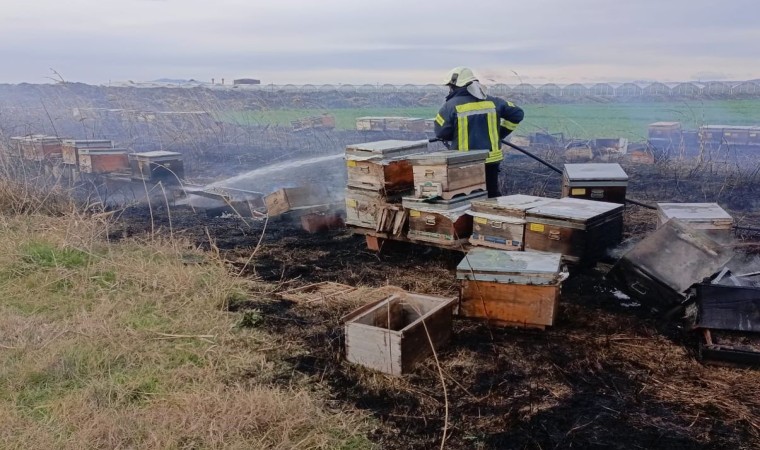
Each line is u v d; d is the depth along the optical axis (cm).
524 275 462
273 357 447
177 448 325
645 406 366
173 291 562
